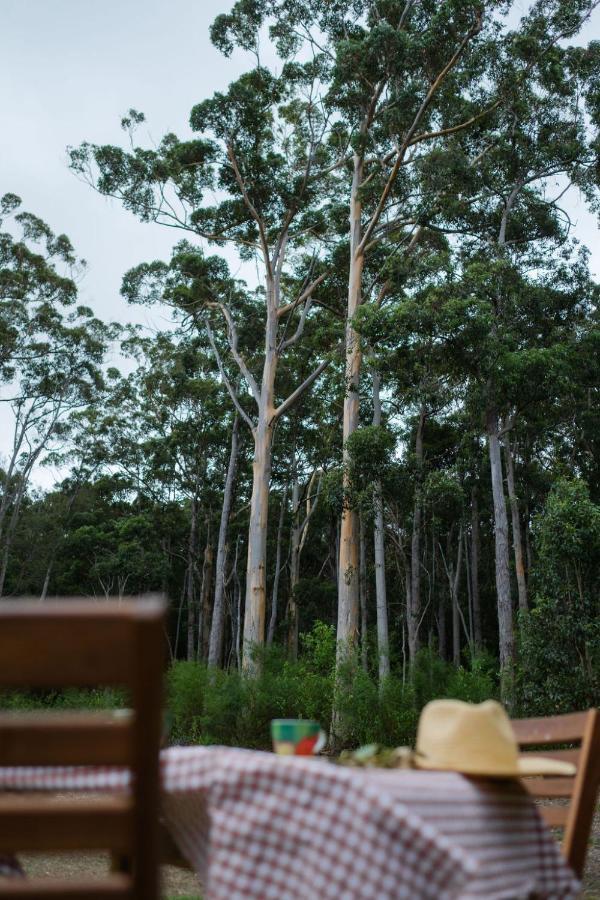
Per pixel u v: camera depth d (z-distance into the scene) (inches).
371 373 1131.3
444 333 844.6
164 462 1578.5
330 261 1105.4
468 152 987.3
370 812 55.7
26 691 818.2
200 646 1547.7
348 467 883.4
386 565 1512.1
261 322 1222.3
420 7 920.3
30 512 1819.6
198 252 1194.6
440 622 1496.1
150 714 47.1
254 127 1027.3
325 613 1686.8
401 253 1048.2
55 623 46.3
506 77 912.3
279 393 1332.4
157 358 1525.6
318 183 1099.3
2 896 46.8
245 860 56.8
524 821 70.2
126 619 46.2
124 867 77.9
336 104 936.3
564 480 777.6
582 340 1052.5
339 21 971.9
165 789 61.4
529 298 998.4
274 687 655.8
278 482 1605.6
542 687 721.0
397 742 619.5
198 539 1720.0
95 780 63.2
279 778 57.7
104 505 1921.8
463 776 69.8
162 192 1085.1
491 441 887.1
